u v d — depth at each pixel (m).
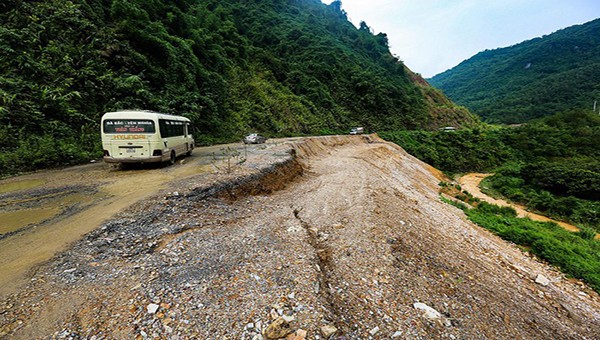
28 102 12.62
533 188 31.41
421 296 4.61
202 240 5.47
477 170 44.81
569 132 55.06
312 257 5.14
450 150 47.19
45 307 3.19
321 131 41.78
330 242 6.22
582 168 32.06
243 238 5.79
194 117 22.69
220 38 39.16
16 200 7.22
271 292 3.83
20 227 5.50
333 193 10.95
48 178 9.74
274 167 12.46
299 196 10.42
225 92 30.91
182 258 4.67
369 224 7.59
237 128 28.98
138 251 4.79
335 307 3.79
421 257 6.39
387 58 90.88
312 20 87.62
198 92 25.95
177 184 8.70
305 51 63.66
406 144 44.72
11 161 10.42
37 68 14.23
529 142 51.28
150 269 4.20
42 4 17.42
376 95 59.44
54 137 12.83
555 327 5.23
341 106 54.28
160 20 28.55
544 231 14.37
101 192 7.93
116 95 17.70
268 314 3.37
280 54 59.78
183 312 3.28
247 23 63.06
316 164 19.72
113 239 5.09
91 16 19.94
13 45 14.23
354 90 59.81
